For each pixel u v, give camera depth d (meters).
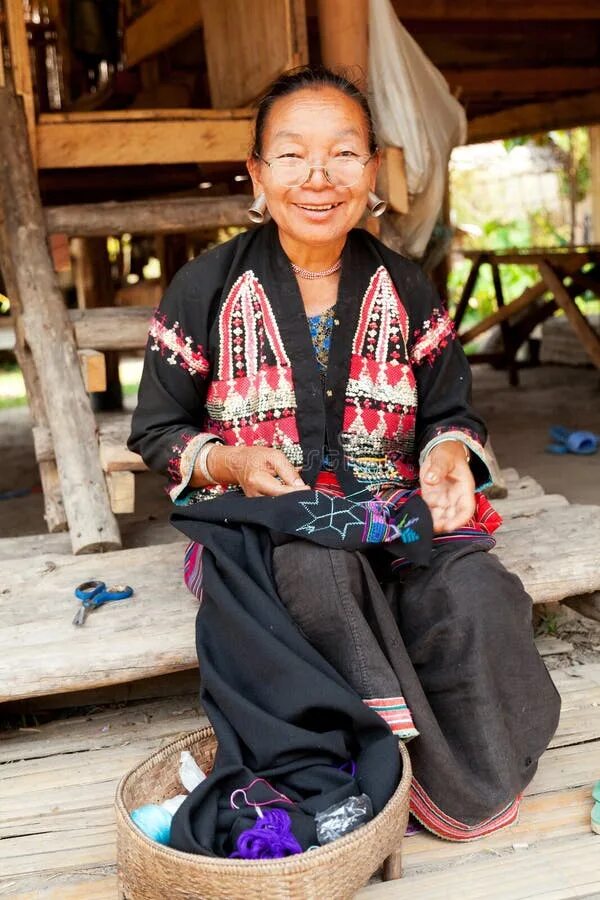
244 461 1.91
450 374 2.10
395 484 2.06
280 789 1.72
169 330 2.05
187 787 1.79
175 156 3.93
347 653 1.77
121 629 2.27
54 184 5.70
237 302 2.02
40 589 2.51
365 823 1.60
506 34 6.02
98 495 2.84
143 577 2.57
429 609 1.84
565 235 13.37
